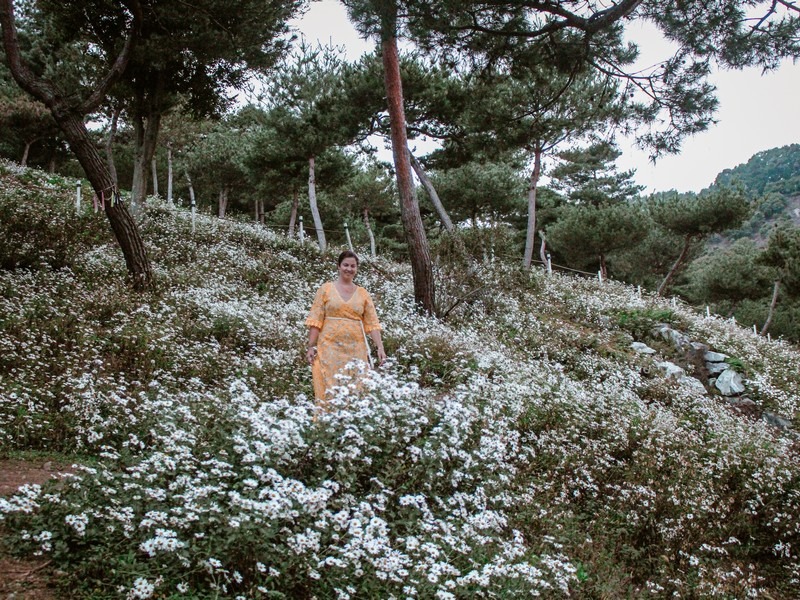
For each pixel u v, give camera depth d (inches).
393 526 158.2
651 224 1151.6
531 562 172.1
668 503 245.9
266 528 133.9
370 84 732.0
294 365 310.7
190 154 1293.1
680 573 217.6
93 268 433.7
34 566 134.8
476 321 508.4
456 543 158.4
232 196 1503.4
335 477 162.7
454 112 755.4
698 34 386.0
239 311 386.3
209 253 578.6
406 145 506.0
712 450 308.0
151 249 536.4
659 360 537.0
